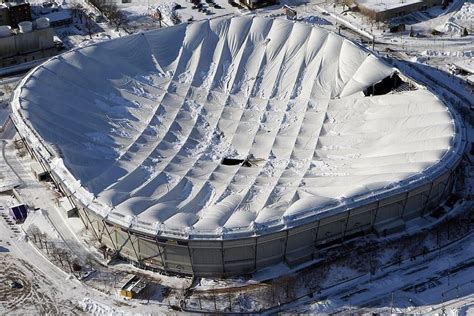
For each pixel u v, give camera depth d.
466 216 116.56
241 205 108.75
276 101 136.88
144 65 144.75
